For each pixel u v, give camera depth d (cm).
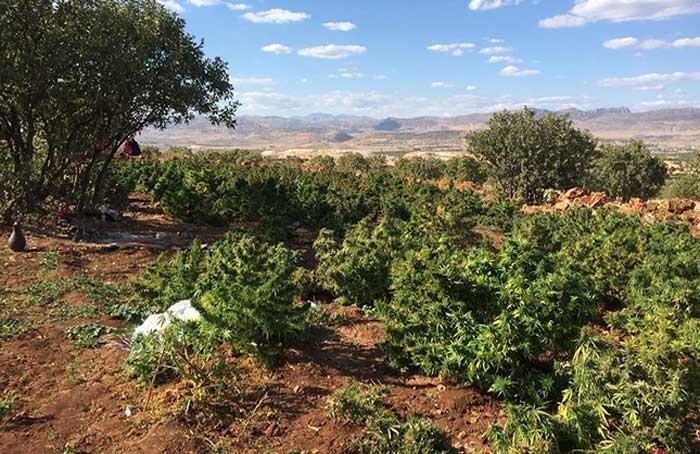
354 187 2467
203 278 808
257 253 815
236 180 1998
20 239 1305
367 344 823
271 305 700
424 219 1560
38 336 813
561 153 3266
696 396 540
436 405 639
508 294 638
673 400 476
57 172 1694
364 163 4994
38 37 1462
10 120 1571
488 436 564
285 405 618
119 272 1200
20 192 1566
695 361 528
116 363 722
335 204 1897
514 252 711
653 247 1205
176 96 1644
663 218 2139
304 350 773
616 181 3947
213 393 618
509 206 1994
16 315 898
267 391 645
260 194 1919
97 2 1562
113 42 1514
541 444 477
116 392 646
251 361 711
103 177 1892
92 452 531
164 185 2041
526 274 677
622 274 1048
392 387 682
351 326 897
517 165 3288
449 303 671
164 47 1662
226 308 679
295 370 704
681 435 500
